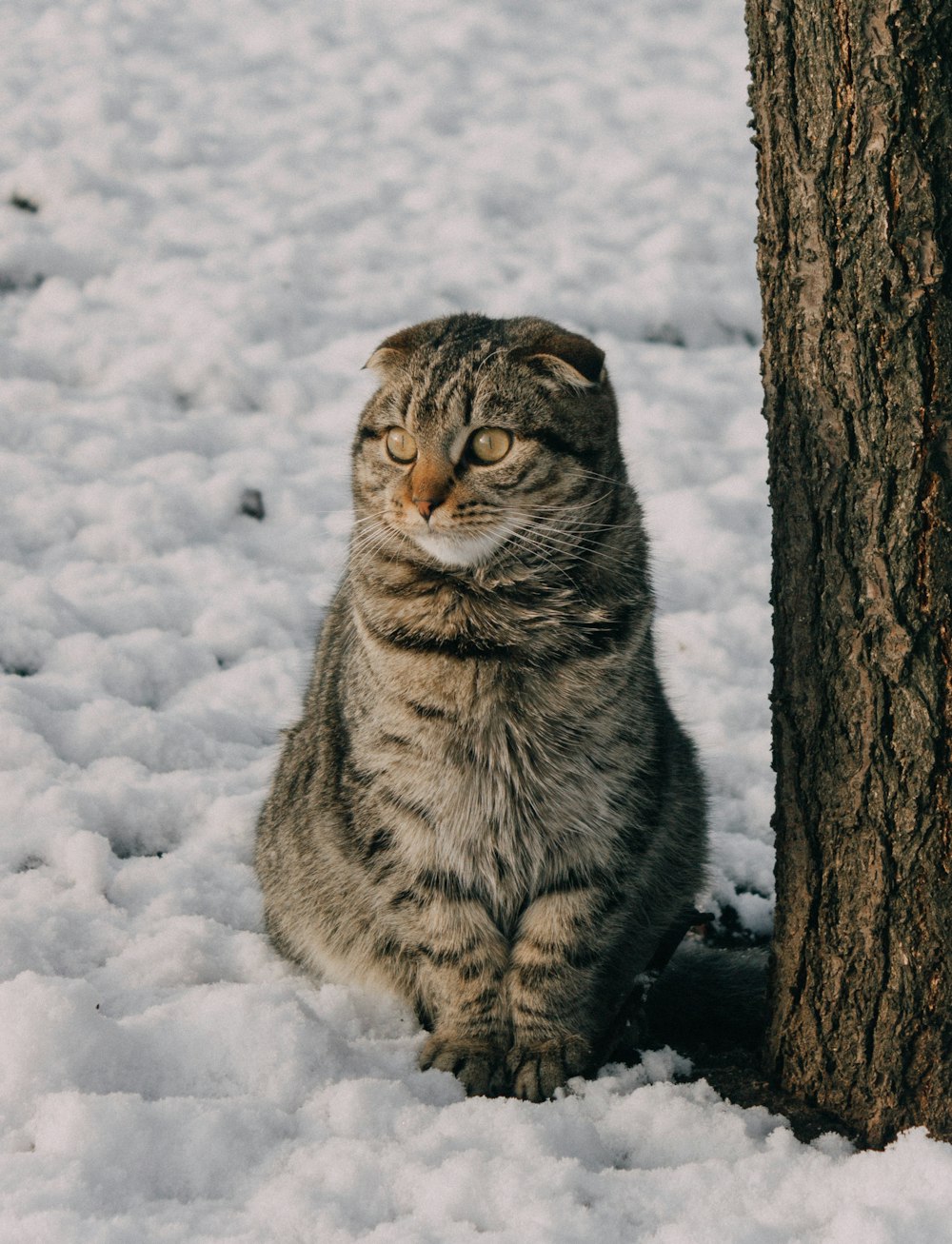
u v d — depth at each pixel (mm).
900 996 3051
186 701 5574
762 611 6238
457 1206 2799
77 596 6031
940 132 2744
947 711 2904
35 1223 2598
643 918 3963
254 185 10359
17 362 7797
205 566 6398
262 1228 2691
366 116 11789
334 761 3951
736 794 5180
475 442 3568
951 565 2861
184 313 8461
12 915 3973
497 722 3543
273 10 13555
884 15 2719
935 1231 2686
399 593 3615
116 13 12758
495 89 12539
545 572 3578
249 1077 3256
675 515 6863
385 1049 3691
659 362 8602
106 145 10234
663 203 10680
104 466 7000
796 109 2922
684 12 14578
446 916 3703
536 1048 3660
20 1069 3064
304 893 4090
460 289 9281
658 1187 2916
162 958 3896
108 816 4660
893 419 2865
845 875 3107
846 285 2887
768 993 3418
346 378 8195
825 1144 3117
